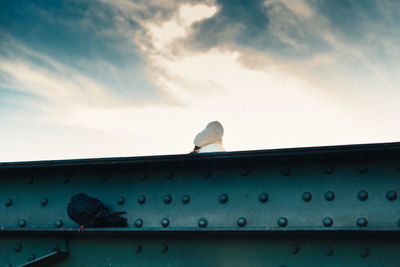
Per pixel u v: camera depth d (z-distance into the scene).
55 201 5.00
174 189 4.61
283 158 4.21
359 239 3.87
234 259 4.18
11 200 5.14
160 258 4.41
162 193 4.64
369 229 3.60
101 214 4.47
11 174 5.29
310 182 4.14
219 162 4.45
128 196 4.75
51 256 4.56
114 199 4.80
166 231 4.27
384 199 3.87
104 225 4.61
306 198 4.10
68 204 4.63
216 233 4.26
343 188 4.02
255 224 4.19
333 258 3.90
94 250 4.66
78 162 4.80
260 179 4.33
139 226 4.57
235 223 4.26
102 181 4.92
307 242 4.02
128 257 4.52
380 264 3.75
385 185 3.90
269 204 4.21
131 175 4.84
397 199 3.82
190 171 4.62
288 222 4.09
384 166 3.95
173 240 4.44
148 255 4.46
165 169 4.72
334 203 4.00
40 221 4.96
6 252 4.93
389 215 3.81
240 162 4.42
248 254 4.16
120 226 4.61
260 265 4.09
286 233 4.03
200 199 4.48
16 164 5.01
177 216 4.49
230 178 4.44
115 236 4.64
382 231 3.62
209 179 4.52
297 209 4.11
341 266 3.85
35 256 4.80
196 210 4.45
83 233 4.61
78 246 4.73
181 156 4.43
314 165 4.18
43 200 5.02
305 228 3.78
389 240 3.79
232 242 4.25
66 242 4.74
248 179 4.37
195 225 4.39
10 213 5.09
